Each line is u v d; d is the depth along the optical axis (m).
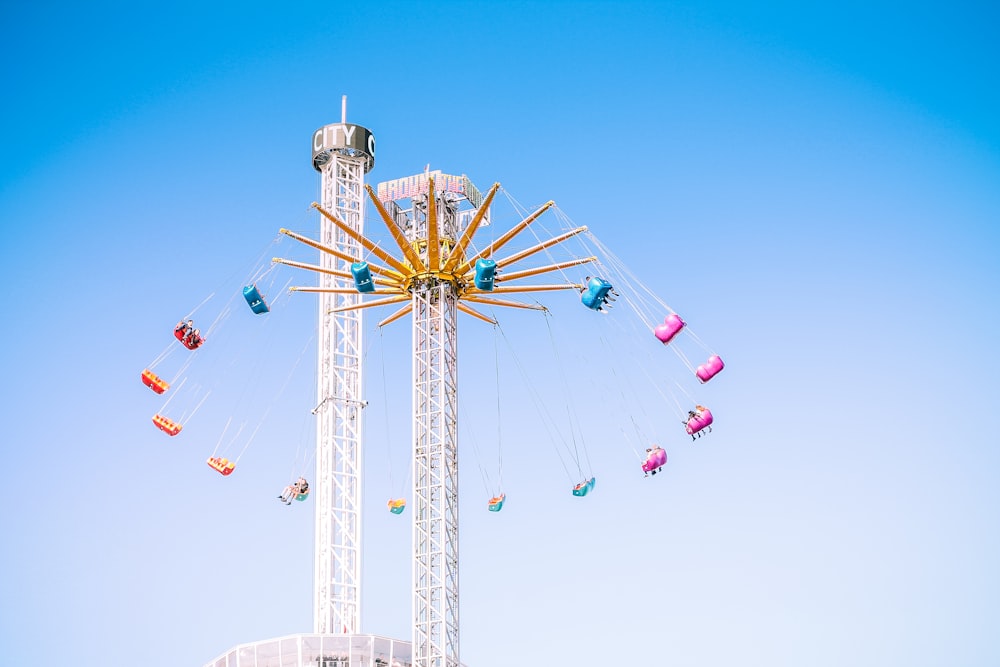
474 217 73.56
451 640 70.06
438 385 74.06
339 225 74.12
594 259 73.75
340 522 88.88
